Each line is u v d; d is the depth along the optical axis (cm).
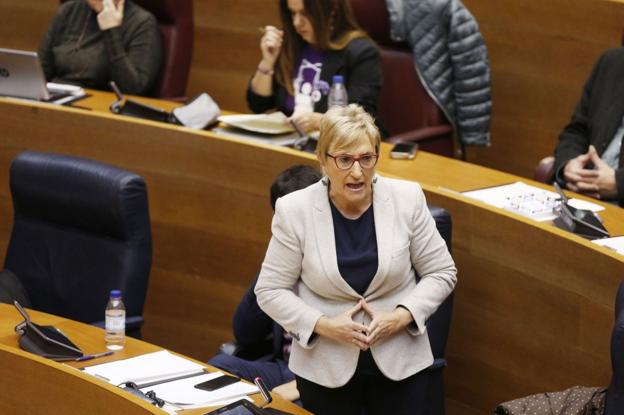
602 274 972
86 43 1678
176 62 1675
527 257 1045
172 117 1368
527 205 1101
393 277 853
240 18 1842
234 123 1326
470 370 1130
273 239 868
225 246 1326
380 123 1496
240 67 1864
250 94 1495
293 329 853
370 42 1445
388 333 842
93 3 1648
